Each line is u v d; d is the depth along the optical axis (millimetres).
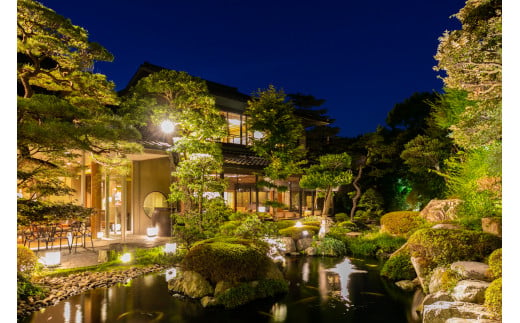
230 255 7629
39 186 7500
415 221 13508
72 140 6801
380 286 8570
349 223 17031
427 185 17406
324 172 14484
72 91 9492
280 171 14734
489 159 6602
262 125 14266
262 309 6926
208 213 10594
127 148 8609
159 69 15852
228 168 16609
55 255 9055
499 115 5344
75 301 7023
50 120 6840
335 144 22266
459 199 11961
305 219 17125
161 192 14586
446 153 15375
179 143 11258
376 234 14141
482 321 4699
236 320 6359
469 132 6023
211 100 11695
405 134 22047
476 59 5523
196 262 7785
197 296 7301
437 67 6102
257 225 10703
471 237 7547
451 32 5859
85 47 8422
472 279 6238
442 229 8180
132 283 8250
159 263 9805
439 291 6406
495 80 5410
